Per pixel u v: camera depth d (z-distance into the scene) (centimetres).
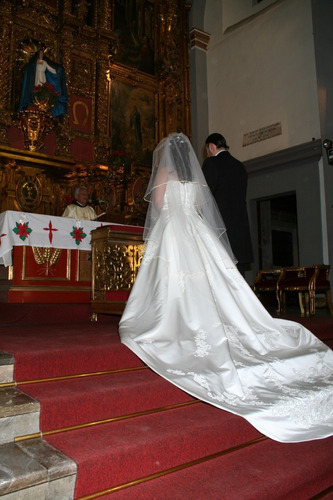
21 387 213
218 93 1062
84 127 933
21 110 826
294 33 905
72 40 932
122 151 962
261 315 310
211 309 266
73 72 934
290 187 878
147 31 1073
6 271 593
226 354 243
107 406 209
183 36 1094
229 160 348
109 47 977
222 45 1066
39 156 834
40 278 521
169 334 262
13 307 465
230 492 176
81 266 550
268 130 937
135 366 262
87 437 188
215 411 230
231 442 219
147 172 982
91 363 244
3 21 843
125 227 407
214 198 337
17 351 229
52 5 926
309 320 449
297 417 232
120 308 387
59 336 298
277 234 1334
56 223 525
